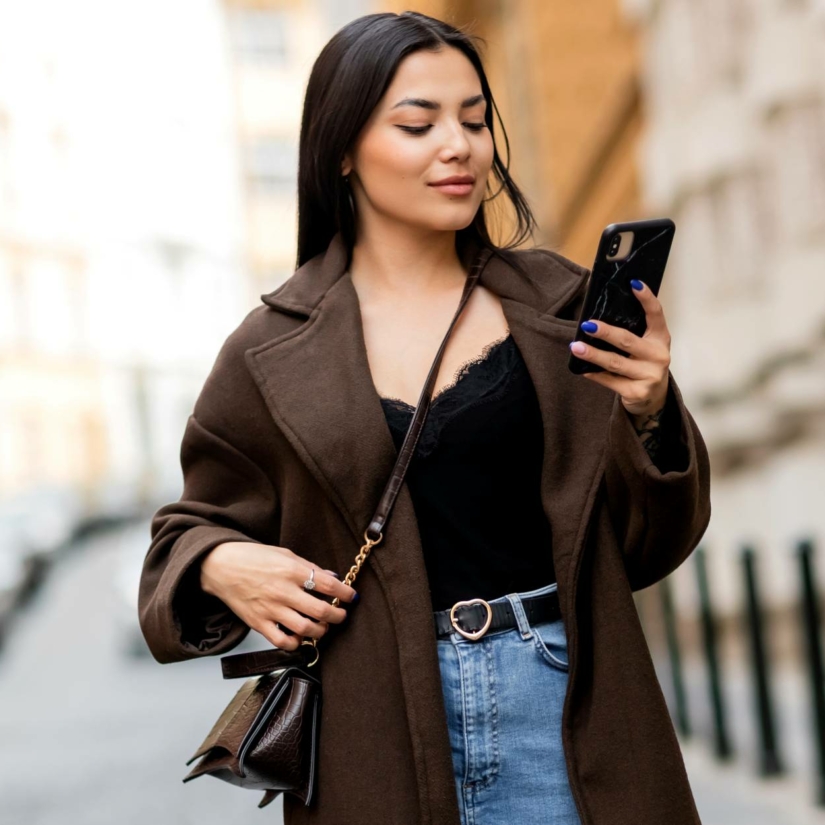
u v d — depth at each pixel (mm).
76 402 61781
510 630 2924
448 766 2848
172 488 54031
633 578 3057
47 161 61906
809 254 11570
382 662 2947
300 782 2941
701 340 13352
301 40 69750
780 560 11953
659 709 2906
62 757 12867
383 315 3141
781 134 11898
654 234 2727
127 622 22453
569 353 3004
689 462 2814
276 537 3209
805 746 8562
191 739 13039
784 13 11750
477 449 2943
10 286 59500
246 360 3082
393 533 2920
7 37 60438
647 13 14977
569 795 2916
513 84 24734
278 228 69688
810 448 11930
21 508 42812
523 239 3414
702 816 7156
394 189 3043
